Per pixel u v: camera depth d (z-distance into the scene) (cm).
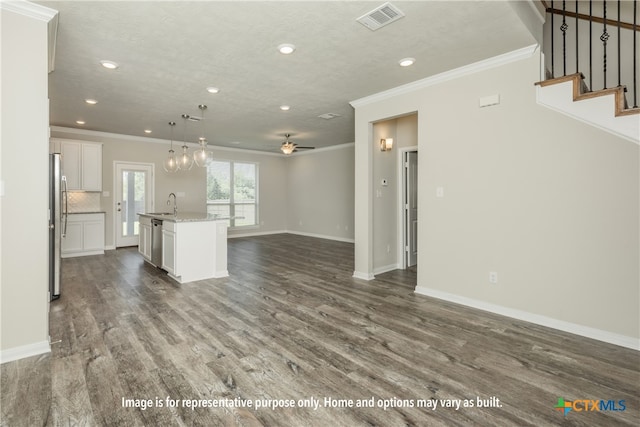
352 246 776
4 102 226
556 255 296
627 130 258
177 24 260
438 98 373
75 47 300
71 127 638
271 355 246
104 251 662
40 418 174
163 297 383
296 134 711
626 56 341
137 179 744
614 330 268
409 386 207
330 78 377
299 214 998
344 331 291
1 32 225
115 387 203
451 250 368
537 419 177
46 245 244
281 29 268
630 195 259
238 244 807
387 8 238
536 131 303
